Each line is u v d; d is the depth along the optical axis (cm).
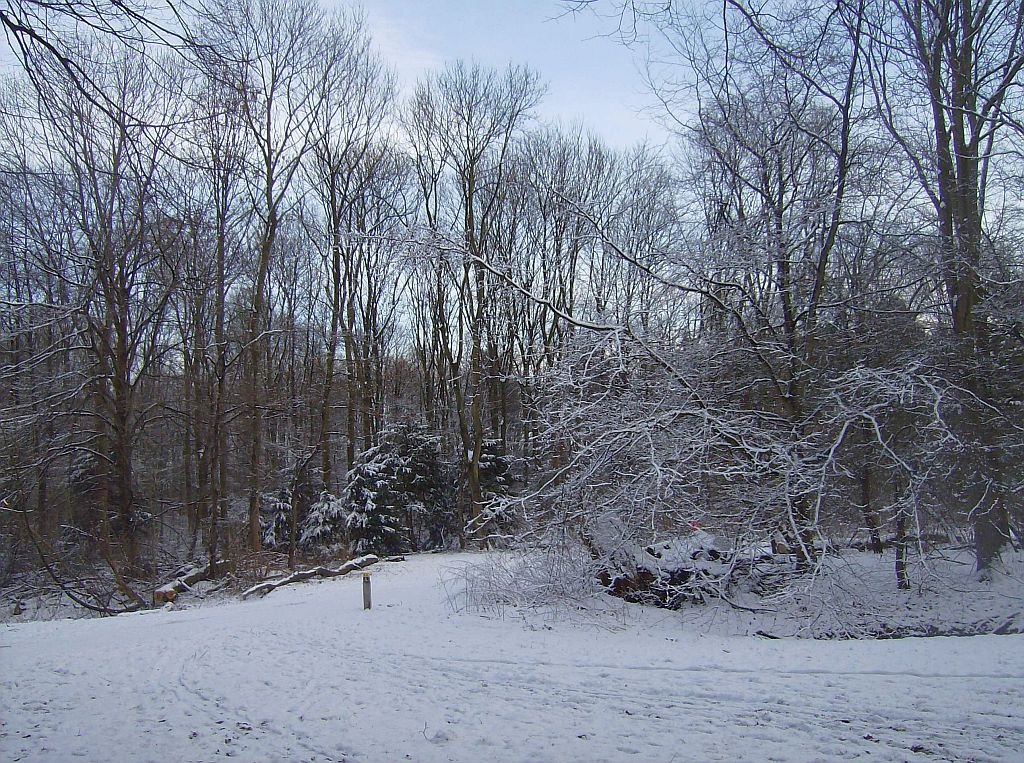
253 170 954
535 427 1666
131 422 2303
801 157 1511
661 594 1247
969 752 473
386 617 1242
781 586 1183
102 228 1834
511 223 2894
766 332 1432
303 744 556
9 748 561
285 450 3017
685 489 1240
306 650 964
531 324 2298
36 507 2148
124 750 551
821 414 1303
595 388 1341
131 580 2167
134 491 2322
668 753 501
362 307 3281
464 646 948
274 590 1955
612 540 1262
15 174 1093
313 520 2814
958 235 1323
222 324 2406
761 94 1429
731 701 618
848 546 1338
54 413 2047
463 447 3084
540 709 628
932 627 1149
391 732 577
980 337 1333
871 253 1423
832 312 1424
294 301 3278
